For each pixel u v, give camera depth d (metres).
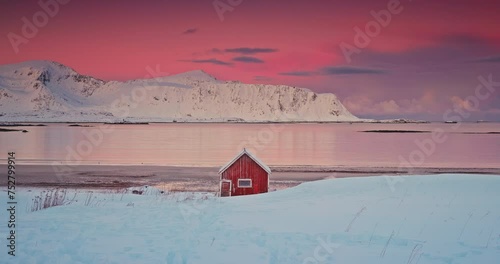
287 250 9.22
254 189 37.53
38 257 8.12
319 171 65.50
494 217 13.13
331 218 13.35
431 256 8.87
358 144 140.00
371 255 8.96
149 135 198.25
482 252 9.18
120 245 9.27
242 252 8.97
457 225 12.02
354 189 22.44
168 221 12.59
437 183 23.05
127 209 15.08
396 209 14.83
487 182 22.98
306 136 198.75
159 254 8.54
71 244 9.19
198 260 8.30
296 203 17.41
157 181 51.47
